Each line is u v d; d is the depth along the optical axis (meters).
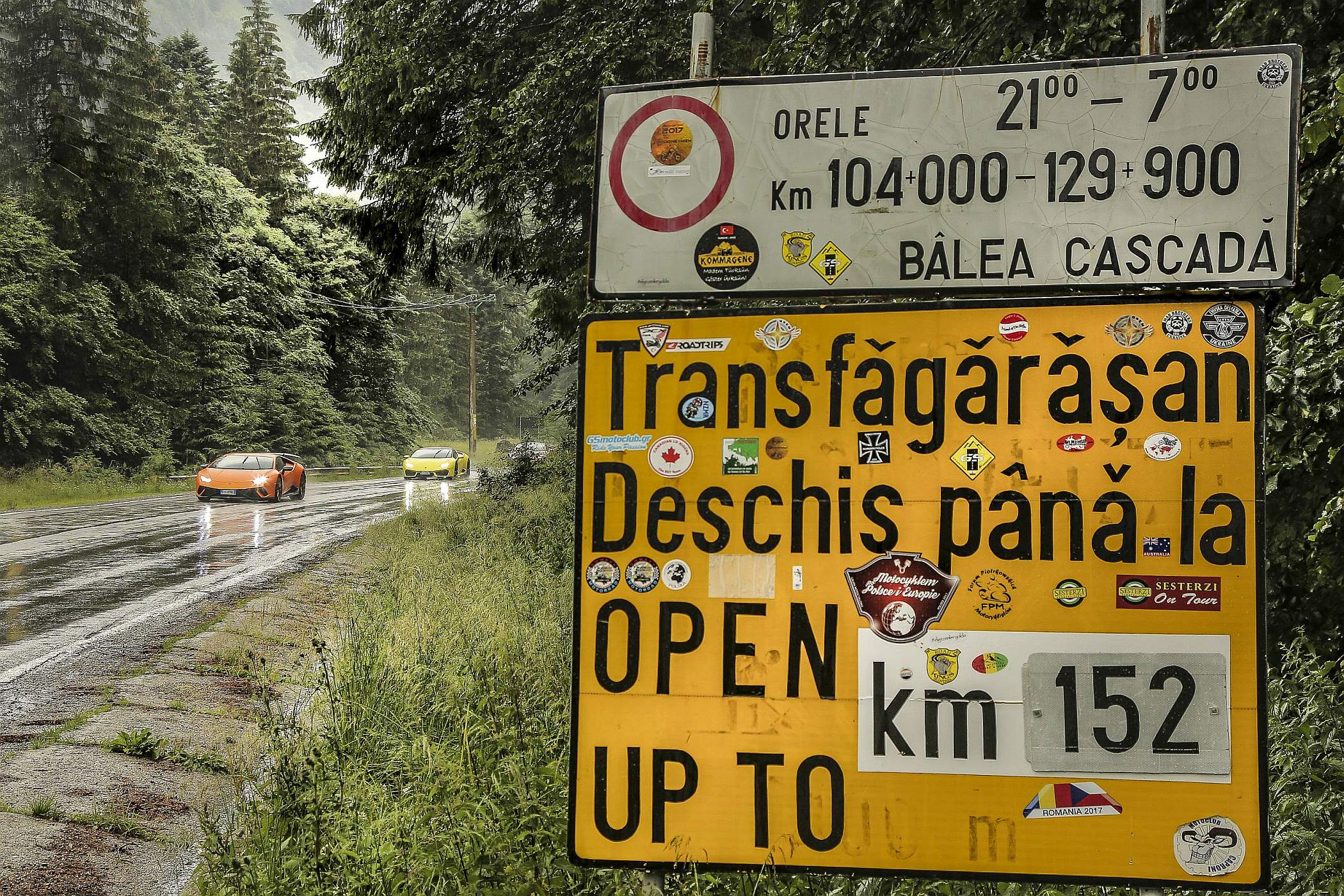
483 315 109.69
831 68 7.61
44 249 37.22
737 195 3.66
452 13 15.75
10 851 4.85
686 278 3.68
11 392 34.72
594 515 3.62
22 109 39.06
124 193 40.59
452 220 17.50
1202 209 3.45
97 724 6.94
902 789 3.45
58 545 18.47
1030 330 3.47
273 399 52.28
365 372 66.25
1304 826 3.75
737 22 12.75
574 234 16.39
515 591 10.71
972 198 3.56
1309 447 4.71
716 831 3.53
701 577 3.56
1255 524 3.36
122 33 40.75
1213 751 3.35
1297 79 3.42
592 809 3.58
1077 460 3.43
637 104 3.71
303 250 58.78
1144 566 3.39
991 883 3.66
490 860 4.05
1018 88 3.54
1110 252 3.48
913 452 3.49
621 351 3.63
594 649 3.60
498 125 14.89
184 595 12.65
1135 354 3.43
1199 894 3.46
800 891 3.74
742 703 3.53
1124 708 3.38
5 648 9.46
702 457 3.58
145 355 41.09
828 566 3.51
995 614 3.44
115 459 39.47
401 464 62.06
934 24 7.11
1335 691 4.36
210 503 30.38
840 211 3.62
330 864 4.36
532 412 113.19
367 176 17.56
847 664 3.49
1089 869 3.38
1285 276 3.40
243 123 66.88
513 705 5.58
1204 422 3.40
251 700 7.55
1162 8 3.53
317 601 12.29
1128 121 3.49
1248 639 3.35
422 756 5.56
